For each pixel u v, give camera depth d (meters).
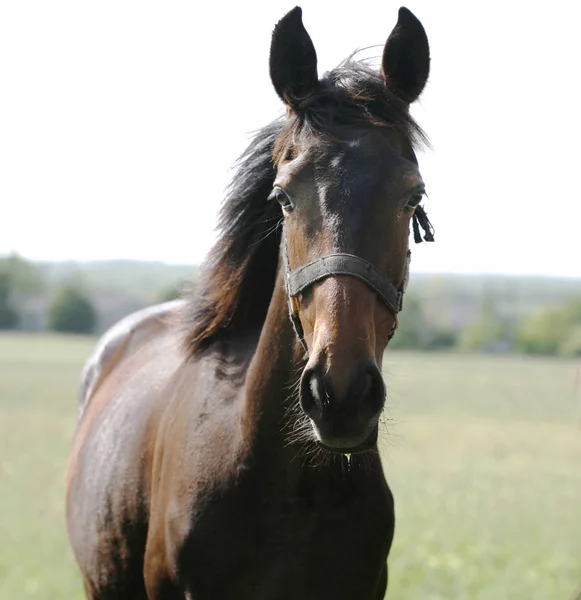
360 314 3.05
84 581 4.82
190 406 3.83
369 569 3.60
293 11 3.42
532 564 9.08
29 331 83.50
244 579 3.51
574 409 28.58
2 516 11.29
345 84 3.39
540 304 98.44
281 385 3.42
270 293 3.97
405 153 3.35
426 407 28.25
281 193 3.31
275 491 3.47
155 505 3.81
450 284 112.06
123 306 87.94
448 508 12.44
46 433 20.12
